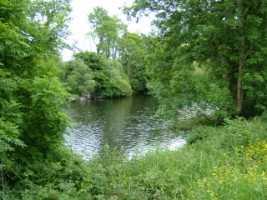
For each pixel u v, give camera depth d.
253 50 16.09
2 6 6.05
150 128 27.22
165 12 17.69
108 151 8.70
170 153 9.66
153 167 7.95
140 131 26.03
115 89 57.41
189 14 16.91
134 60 65.31
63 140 7.07
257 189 5.52
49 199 5.39
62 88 6.69
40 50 6.74
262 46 15.46
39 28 7.00
